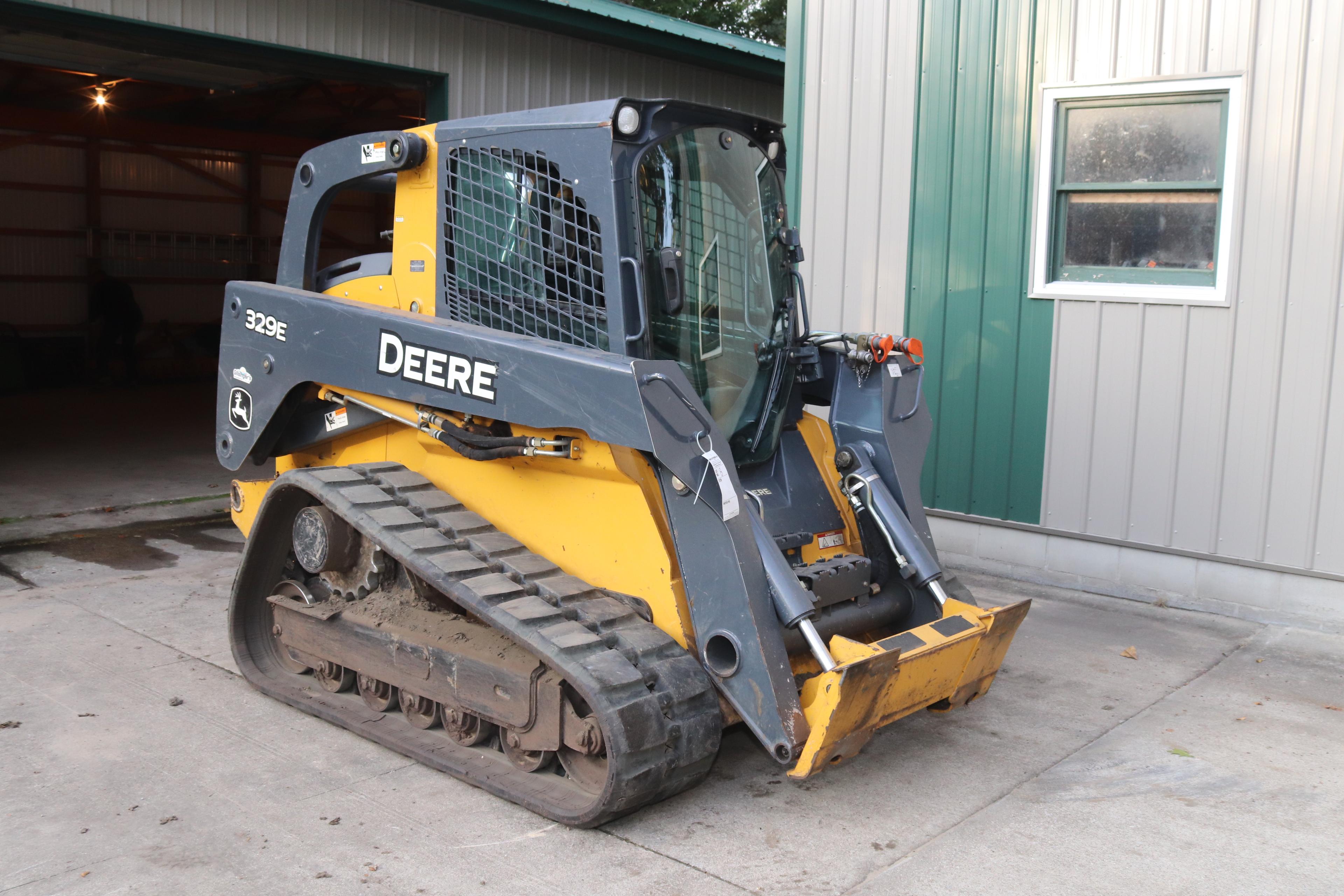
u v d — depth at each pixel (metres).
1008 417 6.29
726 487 3.34
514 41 9.49
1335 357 5.24
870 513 4.11
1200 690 4.62
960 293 6.40
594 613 3.47
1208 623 5.54
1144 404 5.81
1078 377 6.01
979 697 4.15
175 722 4.09
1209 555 5.67
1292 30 5.24
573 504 3.69
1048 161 6.00
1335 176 5.18
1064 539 6.16
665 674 3.33
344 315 4.04
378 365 3.93
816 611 3.66
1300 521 5.41
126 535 7.01
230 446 4.64
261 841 3.23
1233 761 3.93
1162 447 5.77
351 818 3.39
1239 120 5.41
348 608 4.14
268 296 4.36
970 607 3.90
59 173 15.28
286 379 4.30
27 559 6.35
